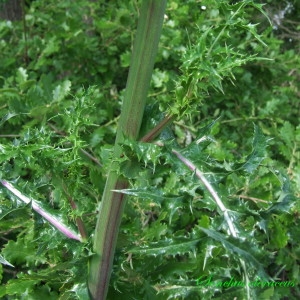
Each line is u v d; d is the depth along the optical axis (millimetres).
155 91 923
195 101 335
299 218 702
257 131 352
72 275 396
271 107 988
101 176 584
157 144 356
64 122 723
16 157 371
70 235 389
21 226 618
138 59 343
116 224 380
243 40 1110
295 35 1689
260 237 668
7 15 1258
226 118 1041
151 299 419
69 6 1064
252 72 1171
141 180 560
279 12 1692
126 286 426
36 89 778
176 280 397
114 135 844
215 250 479
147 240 542
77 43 972
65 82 764
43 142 383
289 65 1167
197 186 341
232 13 307
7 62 965
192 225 747
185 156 352
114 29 997
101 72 1009
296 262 736
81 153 675
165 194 343
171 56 993
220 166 345
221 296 330
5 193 395
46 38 1011
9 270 702
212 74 301
